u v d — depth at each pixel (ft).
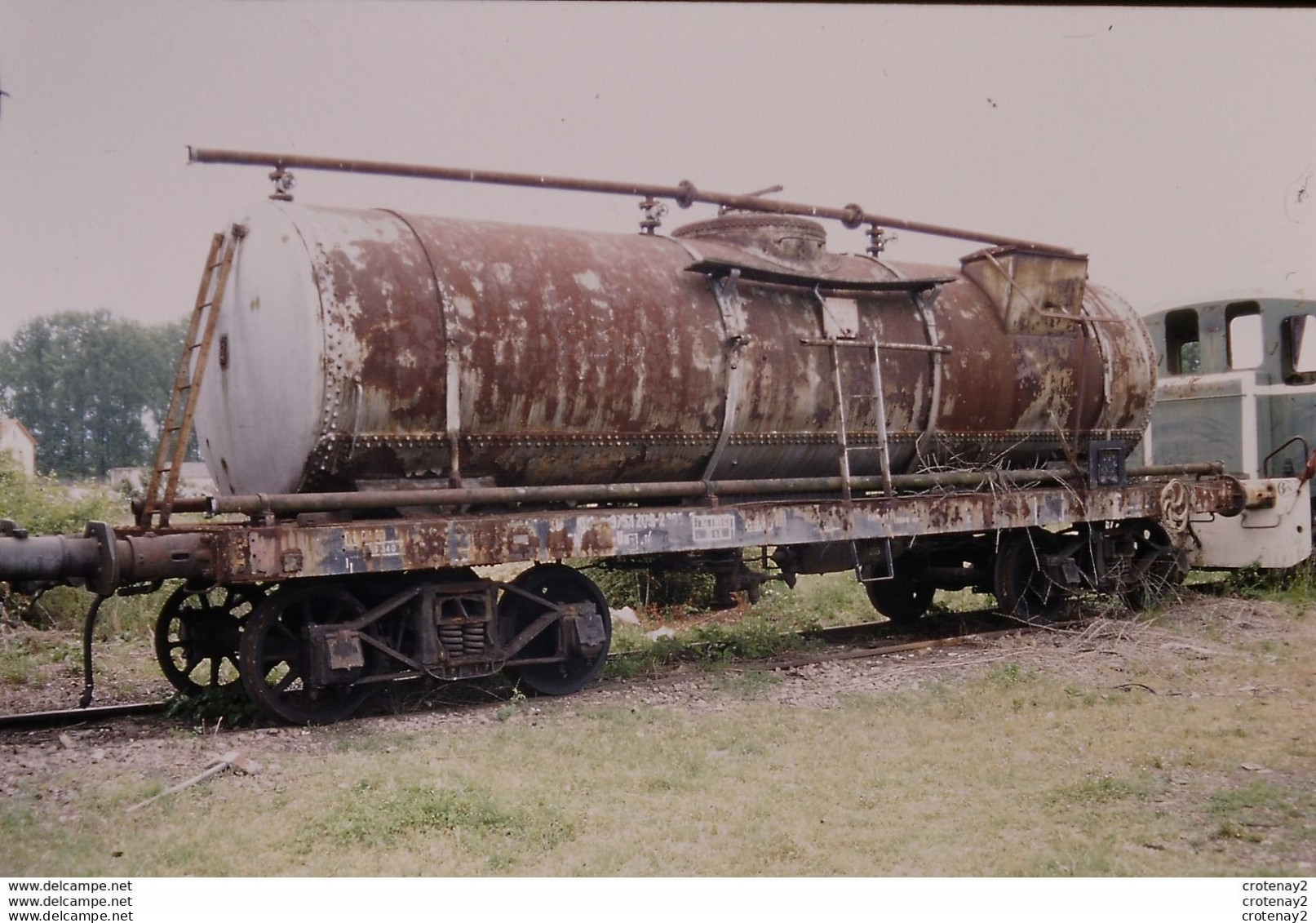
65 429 169.37
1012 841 16.90
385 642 25.94
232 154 25.96
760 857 16.24
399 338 25.36
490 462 27.43
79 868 15.60
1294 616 37.68
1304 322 47.57
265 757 21.44
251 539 23.11
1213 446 48.49
